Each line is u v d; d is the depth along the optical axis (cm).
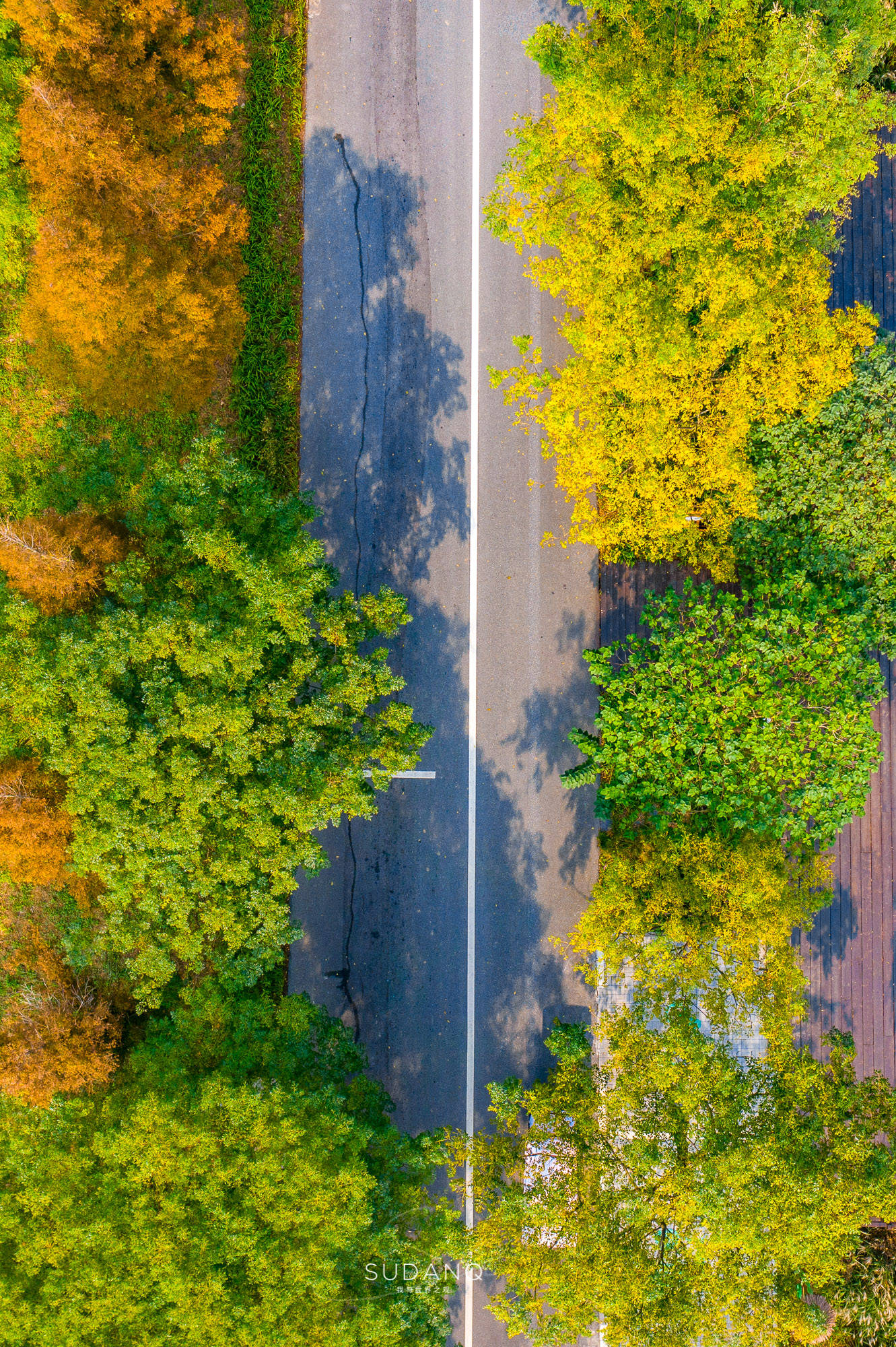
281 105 2030
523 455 2112
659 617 1666
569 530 2097
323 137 2056
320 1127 1509
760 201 1532
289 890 1517
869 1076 1773
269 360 2028
